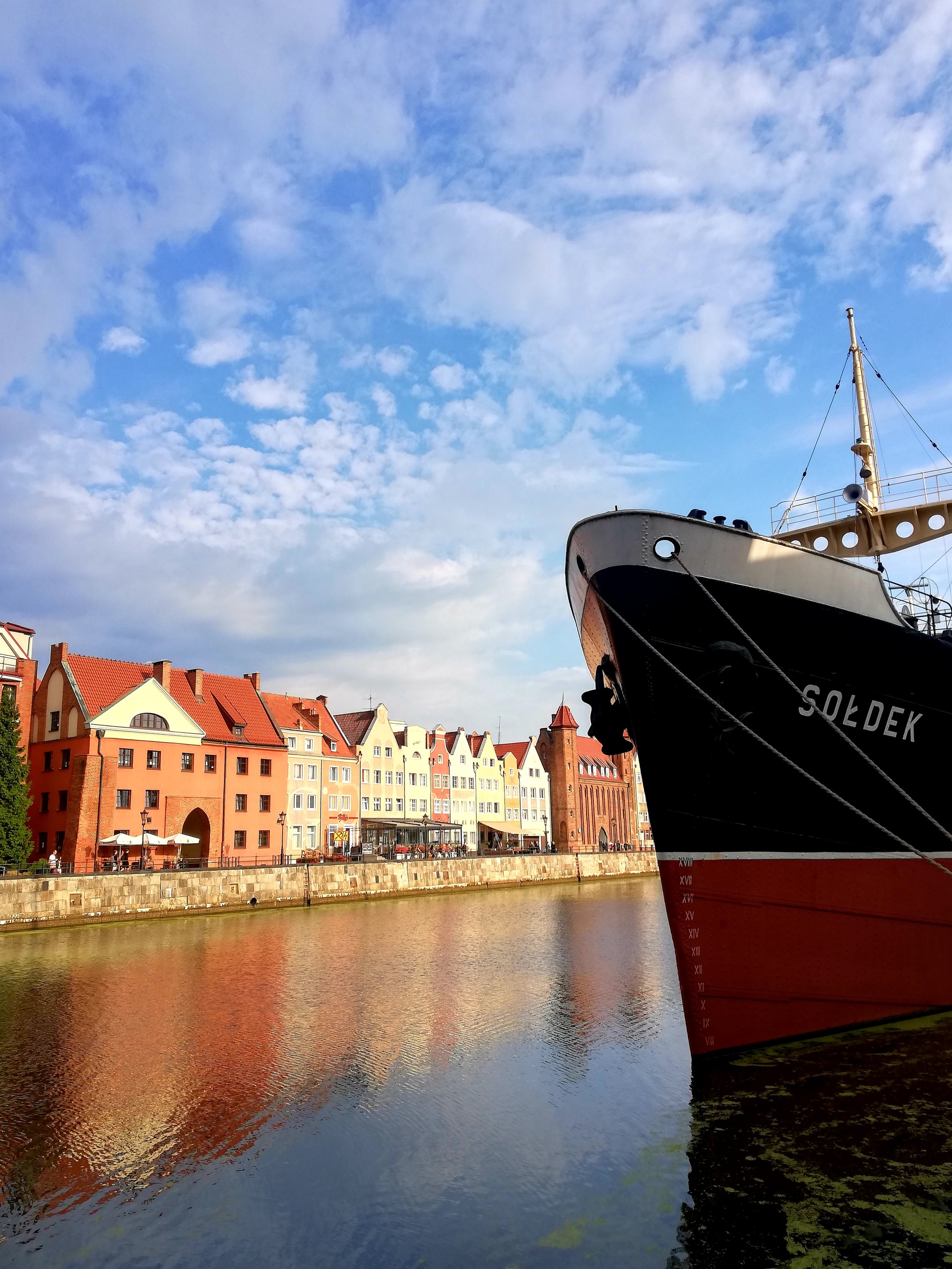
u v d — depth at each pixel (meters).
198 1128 12.80
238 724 59.31
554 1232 9.22
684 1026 18.34
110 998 22.61
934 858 15.00
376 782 72.38
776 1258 8.34
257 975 25.98
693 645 13.38
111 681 54.00
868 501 17.92
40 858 51.25
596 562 13.77
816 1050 13.63
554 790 93.44
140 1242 9.44
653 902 54.12
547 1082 14.54
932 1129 10.90
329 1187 10.66
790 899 13.75
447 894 62.47
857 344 18.88
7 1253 9.26
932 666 14.96
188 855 55.94
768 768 13.60
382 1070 15.56
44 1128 12.86
